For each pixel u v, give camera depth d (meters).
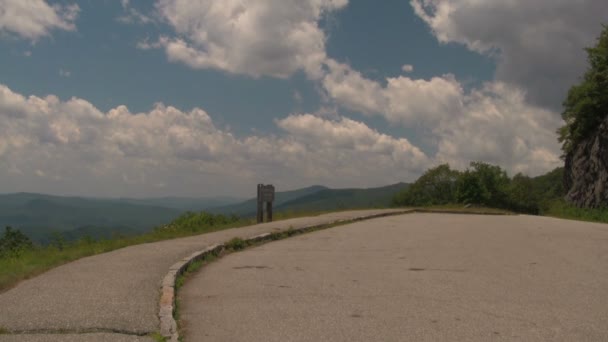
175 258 10.05
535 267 9.88
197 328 5.87
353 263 10.43
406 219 23.58
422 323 6.04
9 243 14.81
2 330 5.32
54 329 5.38
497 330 5.78
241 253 12.07
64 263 9.49
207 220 20.05
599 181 42.84
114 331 5.38
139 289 7.24
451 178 73.56
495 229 18.20
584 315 6.41
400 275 9.06
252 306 6.86
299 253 11.96
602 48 46.47
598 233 16.64
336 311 6.58
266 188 20.22
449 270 9.57
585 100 46.12
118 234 15.67
